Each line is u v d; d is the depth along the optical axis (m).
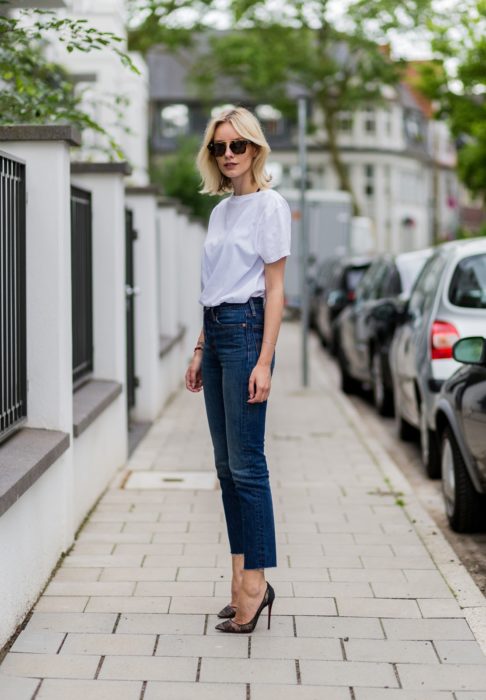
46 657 4.24
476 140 27.28
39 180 5.70
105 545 5.98
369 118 69.06
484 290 8.05
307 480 7.98
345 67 43.38
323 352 20.42
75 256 7.50
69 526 5.88
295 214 31.47
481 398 5.87
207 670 4.11
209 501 7.13
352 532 6.30
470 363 5.72
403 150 71.38
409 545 6.00
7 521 4.46
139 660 4.21
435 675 4.08
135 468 8.38
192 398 12.87
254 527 4.46
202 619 4.71
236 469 4.44
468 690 3.94
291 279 31.42
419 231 76.94
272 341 4.35
